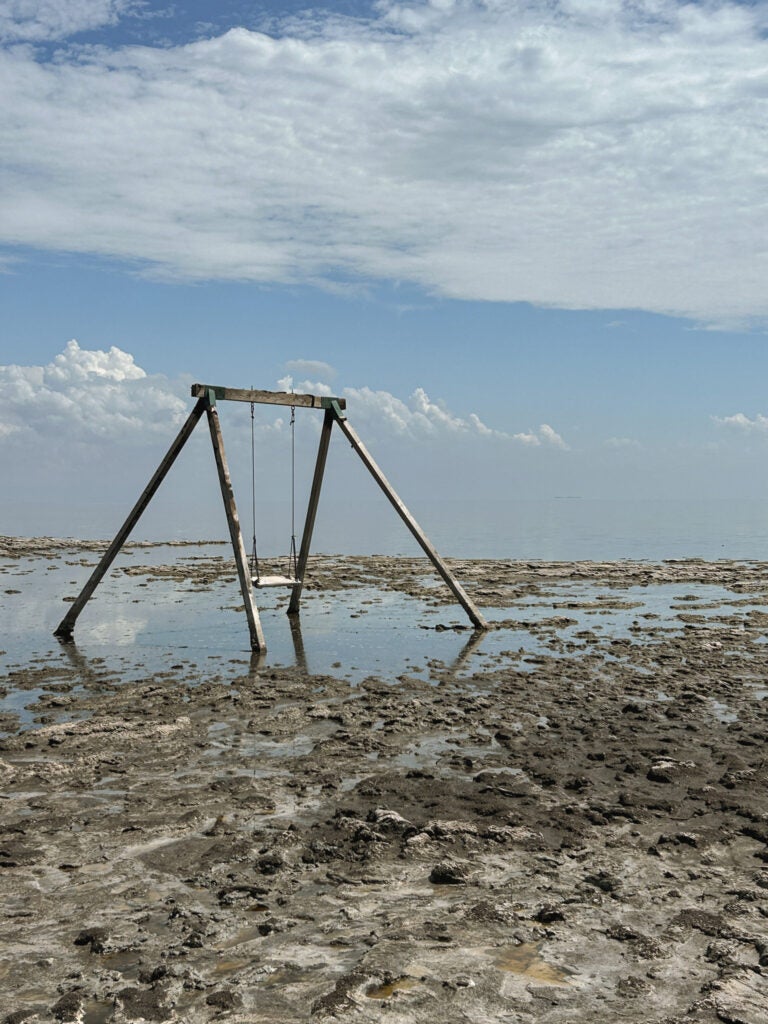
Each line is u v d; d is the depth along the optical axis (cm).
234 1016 249
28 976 276
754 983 262
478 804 426
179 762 496
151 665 741
